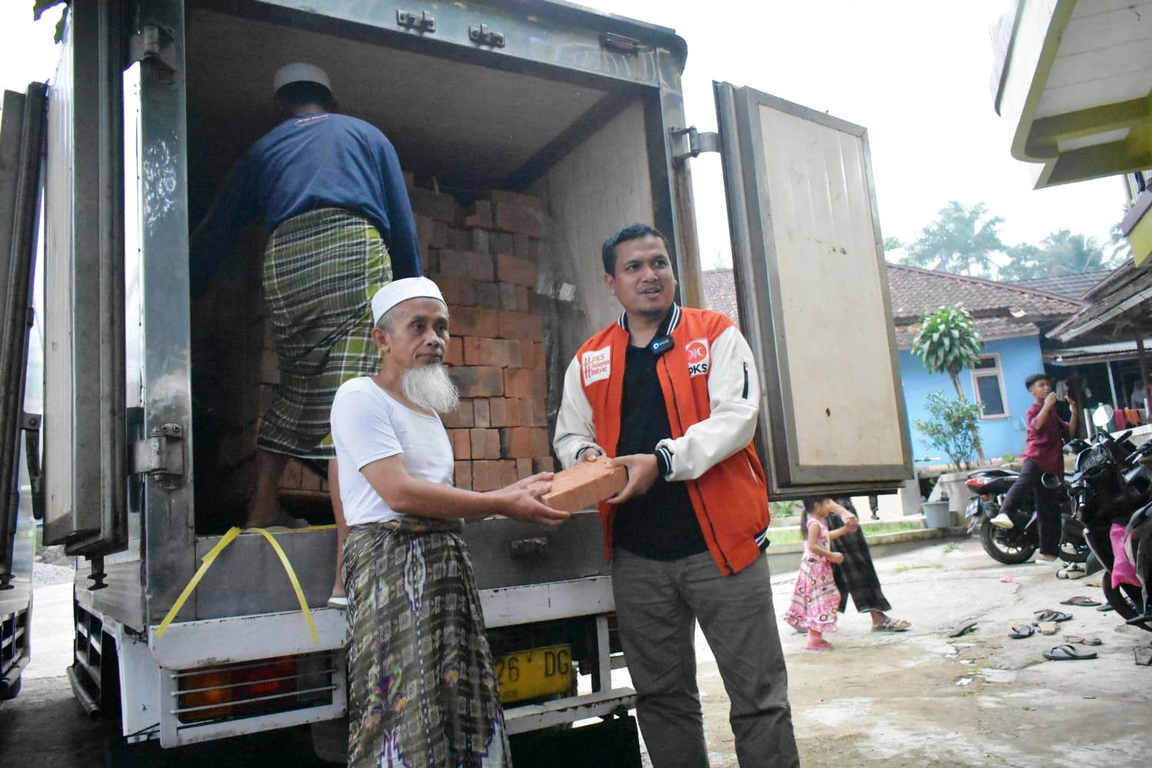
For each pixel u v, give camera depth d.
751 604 2.45
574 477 2.32
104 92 2.38
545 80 3.61
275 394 3.51
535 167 4.59
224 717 2.11
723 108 3.28
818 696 4.62
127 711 2.44
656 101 3.40
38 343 3.90
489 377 3.97
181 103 2.32
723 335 2.59
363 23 2.74
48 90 3.15
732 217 3.20
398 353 2.07
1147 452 4.57
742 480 2.51
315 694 2.23
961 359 17.92
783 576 10.57
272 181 2.88
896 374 3.54
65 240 2.54
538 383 4.17
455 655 1.91
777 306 3.12
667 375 2.59
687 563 2.50
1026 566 8.44
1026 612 6.33
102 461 2.20
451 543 2.00
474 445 3.85
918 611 7.04
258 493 2.73
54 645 8.89
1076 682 4.28
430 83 3.78
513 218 4.30
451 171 4.71
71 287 2.32
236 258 3.79
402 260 3.06
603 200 4.02
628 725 2.76
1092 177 4.14
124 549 2.43
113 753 2.44
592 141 4.12
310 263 2.71
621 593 2.61
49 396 2.88
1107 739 3.37
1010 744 3.44
